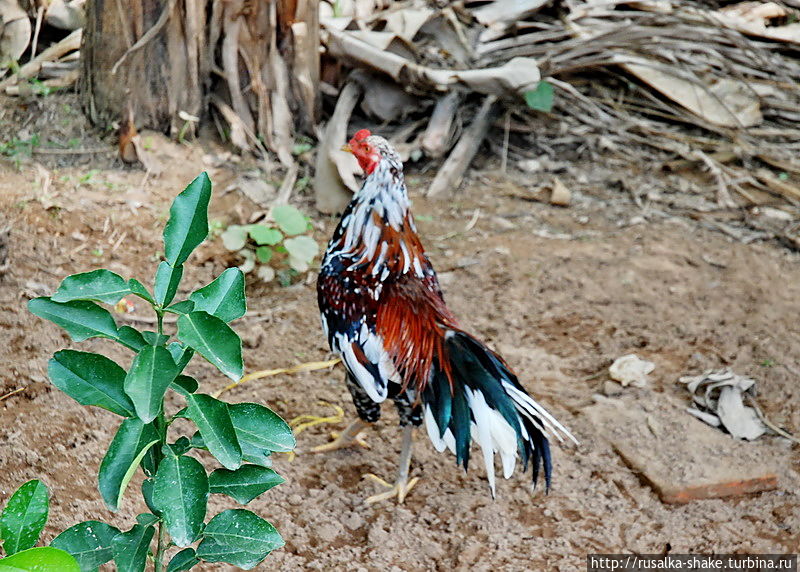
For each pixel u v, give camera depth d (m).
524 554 3.61
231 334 2.14
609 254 5.74
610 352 4.94
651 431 4.29
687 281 5.55
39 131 5.87
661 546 3.70
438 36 6.78
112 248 5.14
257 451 2.49
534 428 3.45
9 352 4.29
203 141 6.13
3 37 6.30
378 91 6.48
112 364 2.29
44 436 3.85
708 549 3.69
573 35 6.94
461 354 3.59
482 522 3.76
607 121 6.88
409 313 3.68
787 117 6.95
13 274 4.74
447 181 6.25
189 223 2.30
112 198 5.46
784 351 4.96
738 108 6.85
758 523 3.85
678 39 6.82
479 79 6.22
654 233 6.02
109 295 2.22
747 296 5.45
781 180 6.55
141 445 2.24
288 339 4.84
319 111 6.47
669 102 6.99
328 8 6.98
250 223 5.55
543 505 3.89
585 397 4.57
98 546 2.35
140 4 5.55
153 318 4.75
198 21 5.81
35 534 2.28
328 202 5.84
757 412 4.46
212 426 2.22
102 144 5.91
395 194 3.79
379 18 6.68
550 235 5.94
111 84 5.80
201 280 5.14
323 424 4.32
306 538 3.58
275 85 6.16
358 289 3.73
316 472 4.02
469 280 5.43
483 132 6.62
